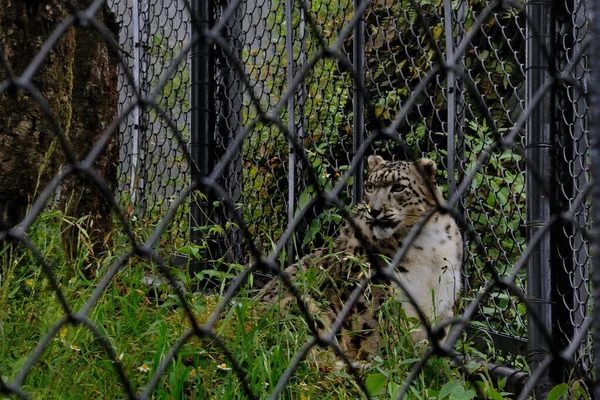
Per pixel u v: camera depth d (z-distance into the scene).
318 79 10.22
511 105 10.91
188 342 6.29
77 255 7.14
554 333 7.40
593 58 2.83
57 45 7.30
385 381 5.97
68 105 7.55
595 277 2.94
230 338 6.86
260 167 11.14
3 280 6.32
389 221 9.12
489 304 9.66
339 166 11.32
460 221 3.41
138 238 8.56
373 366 7.04
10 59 7.10
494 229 9.55
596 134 2.84
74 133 8.54
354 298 3.26
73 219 7.59
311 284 7.73
